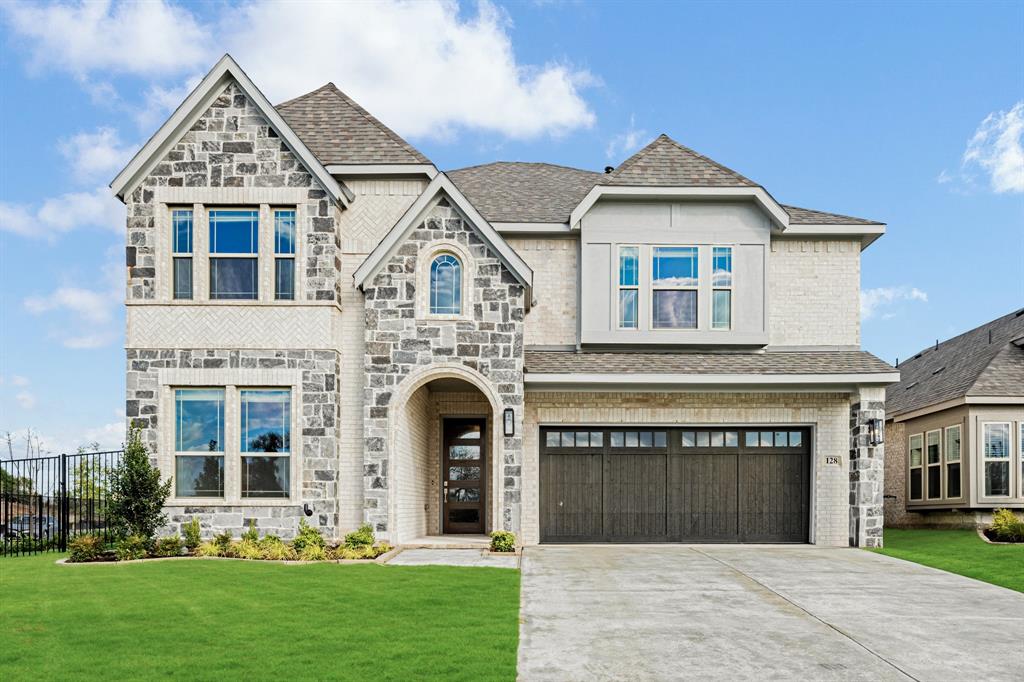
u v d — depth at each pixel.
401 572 12.88
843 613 10.76
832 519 17.77
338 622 9.65
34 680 7.57
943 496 21.77
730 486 18.11
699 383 17.16
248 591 11.32
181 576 12.41
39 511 17.42
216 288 16.36
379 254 16.33
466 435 19.30
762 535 18.03
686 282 18.39
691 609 10.88
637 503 18.05
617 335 18.23
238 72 16.19
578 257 18.78
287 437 16.19
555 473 18.09
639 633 9.60
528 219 18.84
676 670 8.23
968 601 11.55
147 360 16.11
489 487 19.03
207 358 16.14
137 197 16.31
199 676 7.67
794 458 18.17
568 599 11.40
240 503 15.95
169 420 16.06
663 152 19.02
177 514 15.92
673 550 16.53
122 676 7.68
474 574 12.77
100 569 13.20
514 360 16.31
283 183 16.39
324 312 16.23
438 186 16.30
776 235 18.75
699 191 18.05
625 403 17.95
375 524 16.03
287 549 14.66
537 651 8.81
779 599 11.58
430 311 16.48
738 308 18.28
